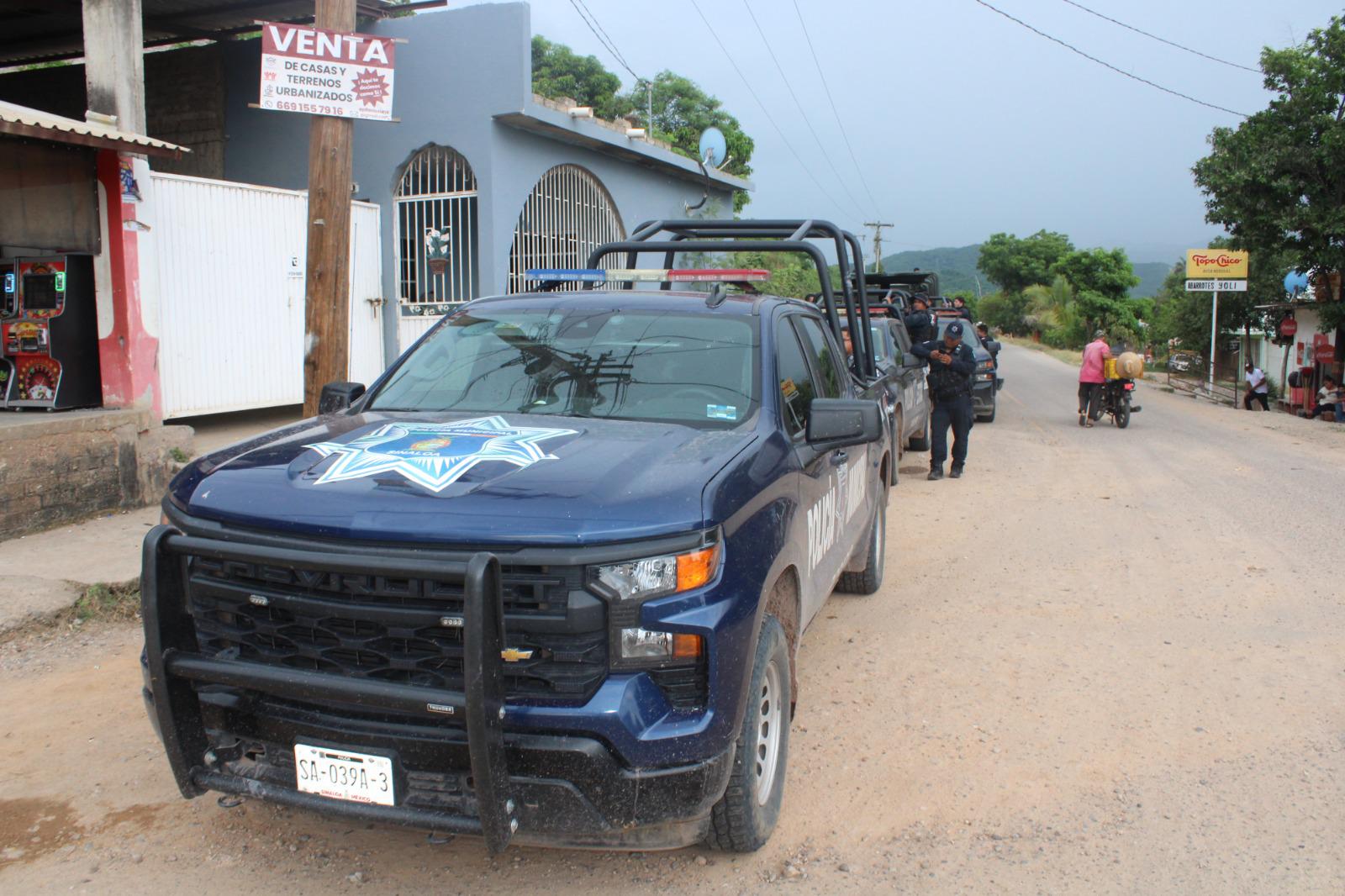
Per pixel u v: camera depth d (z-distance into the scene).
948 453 13.37
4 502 6.97
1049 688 5.03
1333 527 8.55
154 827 3.64
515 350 4.32
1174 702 4.86
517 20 12.38
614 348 4.25
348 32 7.68
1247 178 20.38
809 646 5.63
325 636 2.93
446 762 2.81
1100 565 7.38
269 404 11.48
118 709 4.63
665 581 2.86
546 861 3.45
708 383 4.02
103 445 7.71
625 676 2.85
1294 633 5.83
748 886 3.31
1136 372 15.94
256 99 13.75
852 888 3.31
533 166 13.64
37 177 7.83
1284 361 26.33
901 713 4.73
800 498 3.88
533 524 2.79
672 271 5.68
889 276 18.42
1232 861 3.48
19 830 3.62
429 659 2.83
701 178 18.56
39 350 8.20
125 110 8.51
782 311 4.71
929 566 7.38
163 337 10.27
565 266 14.78
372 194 13.34
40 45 14.21
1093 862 3.47
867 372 7.71
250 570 2.98
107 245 8.38
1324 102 20.06
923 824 3.73
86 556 6.53
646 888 3.29
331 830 3.64
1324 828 3.69
